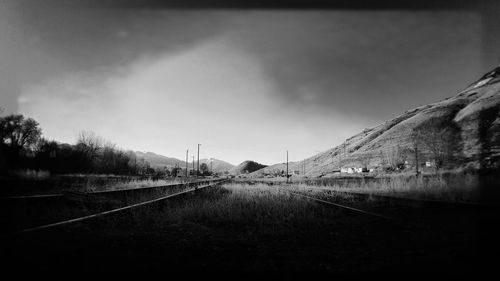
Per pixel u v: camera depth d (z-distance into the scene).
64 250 5.51
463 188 18.80
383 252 5.68
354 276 4.33
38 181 23.62
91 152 64.06
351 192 23.06
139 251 5.68
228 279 4.19
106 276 4.20
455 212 10.73
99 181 30.47
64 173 53.22
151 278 4.16
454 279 4.17
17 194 14.98
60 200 12.12
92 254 5.33
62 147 57.84
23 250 5.35
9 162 45.56
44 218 8.96
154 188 24.44
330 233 7.57
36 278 4.05
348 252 5.73
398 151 84.50
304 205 13.23
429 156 67.19
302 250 5.91
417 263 4.93
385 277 4.27
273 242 6.64
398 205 14.17
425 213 10.94
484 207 10.66
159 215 10.16
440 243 6.30
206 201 14.20
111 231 7.48
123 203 13.81
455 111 107.75
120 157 77.50
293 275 4.38
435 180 23.73
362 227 8.41
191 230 7.95
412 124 114.75
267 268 4.71
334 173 95.19
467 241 6.41
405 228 8.11
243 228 8.40
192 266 4.78
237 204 13.77
